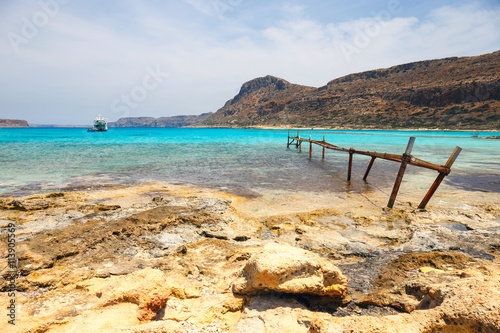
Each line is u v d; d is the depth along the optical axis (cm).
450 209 991
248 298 414
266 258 412
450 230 741
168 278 468
